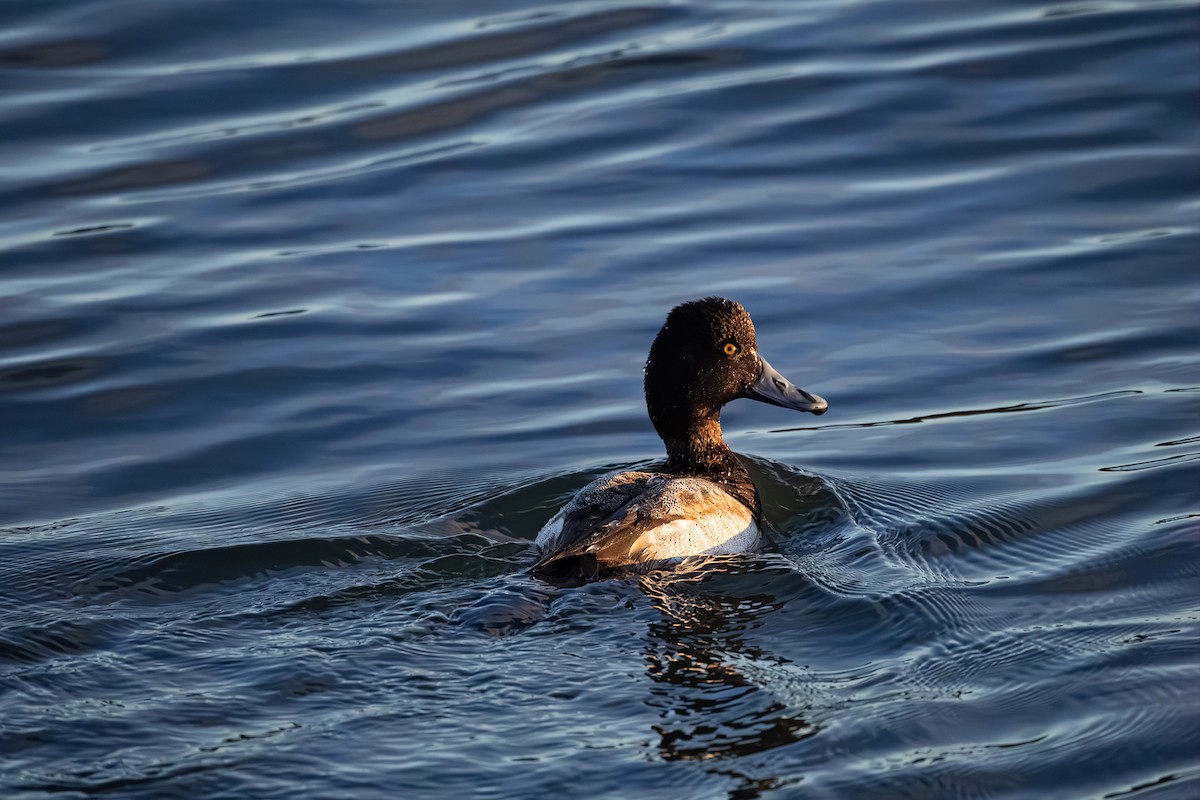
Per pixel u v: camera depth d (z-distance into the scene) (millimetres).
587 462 14742
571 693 10266
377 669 10578
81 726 9852
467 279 18484
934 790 9039
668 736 9672
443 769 9352
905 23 25031
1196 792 8961
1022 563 12477
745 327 14094
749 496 13781
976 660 10617
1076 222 19234
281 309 17875
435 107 22750
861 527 13266
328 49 24547
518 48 24625
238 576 12320
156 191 20719
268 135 22125
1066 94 22266
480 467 14727
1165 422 15008
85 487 14508
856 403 15883
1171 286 17703
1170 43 23438
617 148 21531
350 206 20328
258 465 14938
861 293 17875
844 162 20938
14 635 11102
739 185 20500
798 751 9469
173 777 9266
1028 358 16484
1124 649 10641
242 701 10180
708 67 23750
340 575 12320
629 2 26516
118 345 17188
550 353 16906
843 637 11078
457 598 11797
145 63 24031
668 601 11617
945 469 14484
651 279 18359
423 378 16500
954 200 19859
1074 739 9555
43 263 18984
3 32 24875
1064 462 14422
